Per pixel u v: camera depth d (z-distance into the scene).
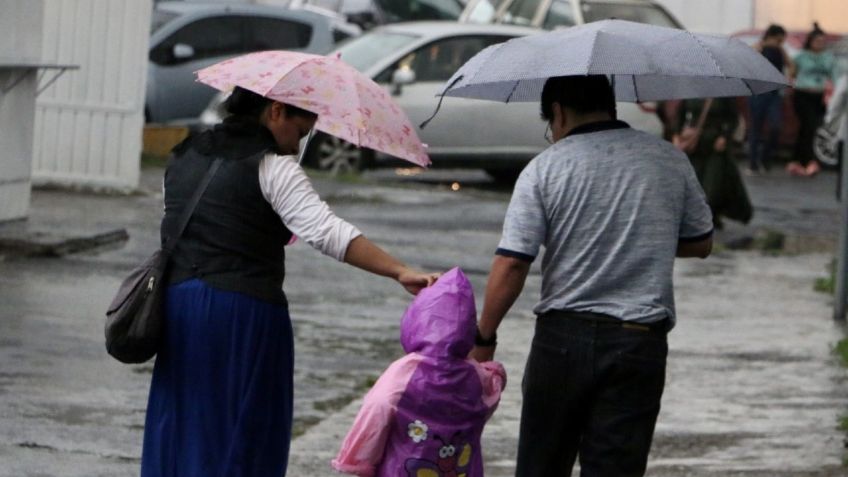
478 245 37.25
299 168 12.81
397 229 38.75
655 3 55.16
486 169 51.25
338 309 28.48
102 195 40.59
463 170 54.25
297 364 23.78
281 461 13.16
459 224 40.38
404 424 12.36
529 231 12.99
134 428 19.55
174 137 50.78
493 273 13.07
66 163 41.12
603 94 13.39
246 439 12.77
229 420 12.77
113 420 19.86
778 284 34.44
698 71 13.04
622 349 12.90
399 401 12.30
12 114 33.41
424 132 47.91
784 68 57.53
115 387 21.56
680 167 13.27
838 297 30.03
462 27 49.53
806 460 19.55
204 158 12.84
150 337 12.70
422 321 12.36
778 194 53.28
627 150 13.11
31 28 33.66
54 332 24.55
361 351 25.05
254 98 12.98
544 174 13.08
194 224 12.76
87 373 22.19
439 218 41.06
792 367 25.41
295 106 12.69
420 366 12.32
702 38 13.45
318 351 24.78
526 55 13.22
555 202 13.02
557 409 13.21
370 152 49.97
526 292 31.81
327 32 58.38
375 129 12.73
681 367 25.12
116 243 33.25
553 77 13.25
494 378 12.88
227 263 12.72
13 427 19.16
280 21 57.47
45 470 17.48
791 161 63.12
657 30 13.45
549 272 13.21
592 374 12.98
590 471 13.11
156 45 54.84
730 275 35.56
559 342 13.08
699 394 23.22
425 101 47.94
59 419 19.69
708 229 13.39
